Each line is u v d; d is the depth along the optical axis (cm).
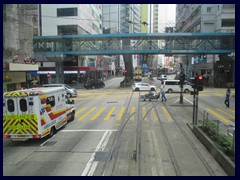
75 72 5716
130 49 5144
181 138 1283
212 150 1030
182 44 4925
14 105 1201
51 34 5712
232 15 5359
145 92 3897
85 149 1128
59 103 1484
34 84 3725
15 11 2870
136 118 1827
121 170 888
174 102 2714
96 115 1986
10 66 2461
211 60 5622
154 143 1196
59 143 1230
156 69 12631
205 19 5897
